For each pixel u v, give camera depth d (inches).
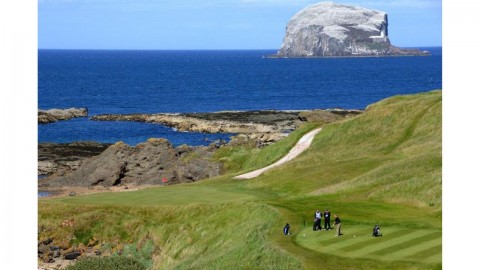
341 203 2103.8
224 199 2372.0
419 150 2886.3
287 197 2416.3
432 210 1947.6
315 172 2785.4
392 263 1341.0
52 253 2098.9
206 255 1865.2
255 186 2689.5
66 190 3385.8
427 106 3440.0
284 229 1690.5
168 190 2650.1
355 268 1342.3
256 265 1547.7
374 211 1940.2
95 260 1894.7
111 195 2527.1
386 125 3388.3
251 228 1861.5
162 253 2046.0
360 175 2561.5
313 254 1462.8
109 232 2166.6
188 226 2105.1
